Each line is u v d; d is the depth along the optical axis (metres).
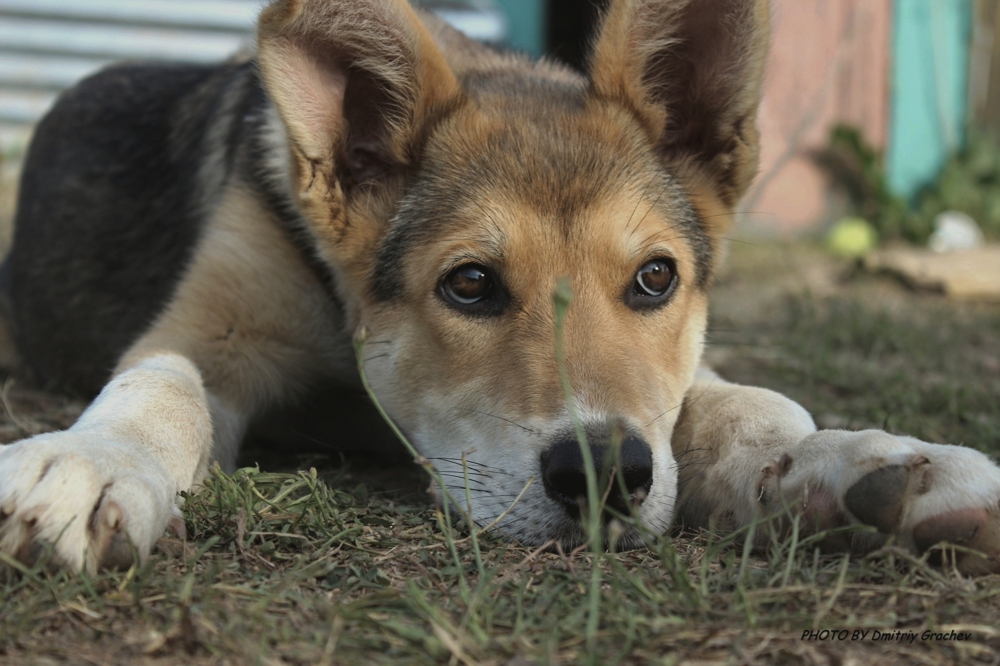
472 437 0.93
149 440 0.90
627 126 0.99
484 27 2.45
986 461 0.86
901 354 1.38
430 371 0.95
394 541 0.89
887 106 2.43
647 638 0.81
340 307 1.02
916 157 2.47
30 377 1.25
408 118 0.98
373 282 0.98
